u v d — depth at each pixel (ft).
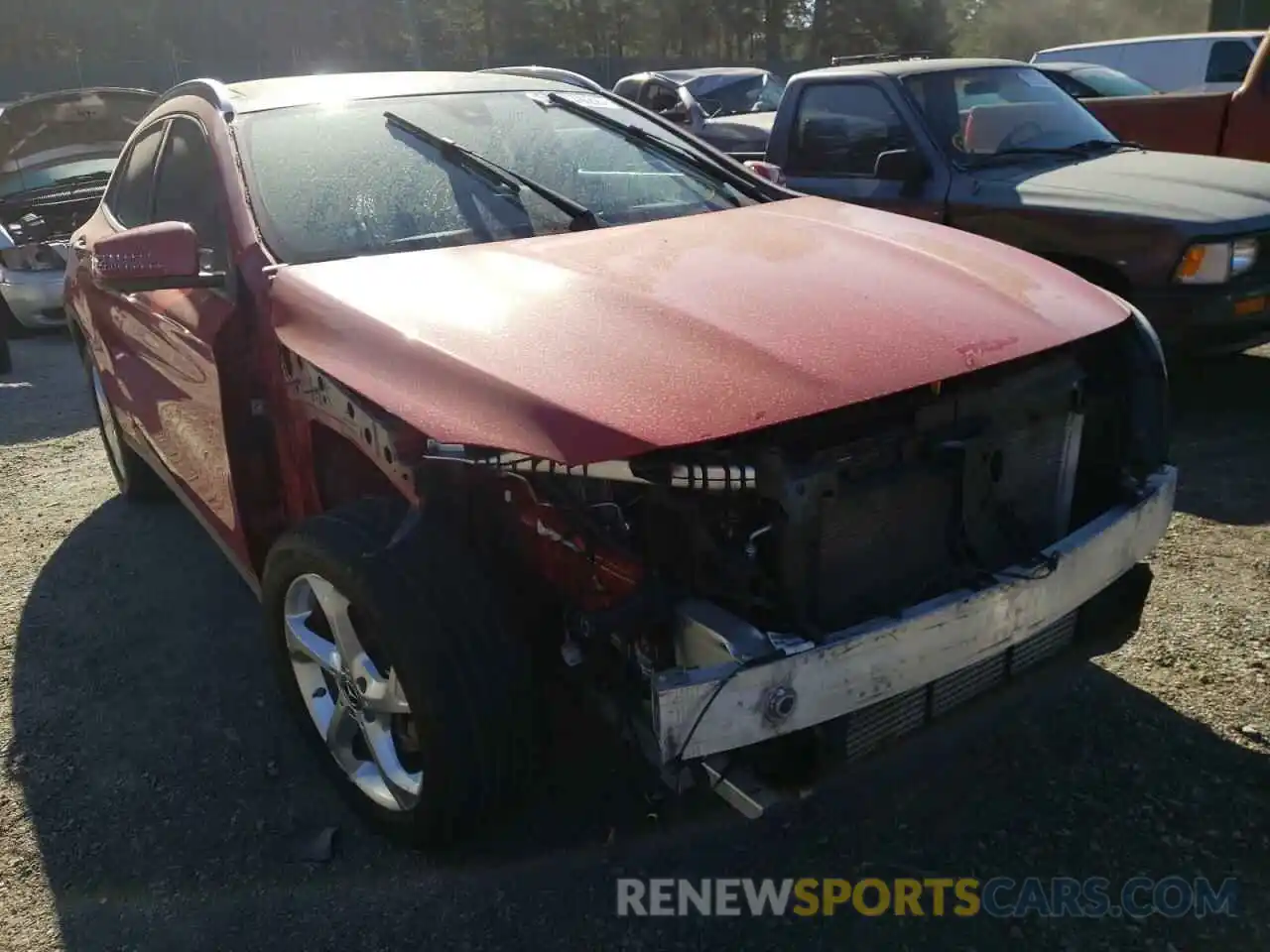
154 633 12.97
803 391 7.36
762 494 7.20
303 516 10.11
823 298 8.60
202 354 10.69
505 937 8.35
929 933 8.20
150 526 16.15
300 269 9.60
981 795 9.56
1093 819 9.20
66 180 31.89
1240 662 11.08
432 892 8.82
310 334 8.85
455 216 10.67
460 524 8.23
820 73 22.62
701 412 7.12
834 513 7.54
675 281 8.89
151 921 8.66
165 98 14.05
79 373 26.76
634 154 12.51
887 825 9.31
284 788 10.14
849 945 8.13
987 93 21.77
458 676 7.87
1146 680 10.89
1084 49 42.91
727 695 6.80
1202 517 14.48
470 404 7.47
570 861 9.05
